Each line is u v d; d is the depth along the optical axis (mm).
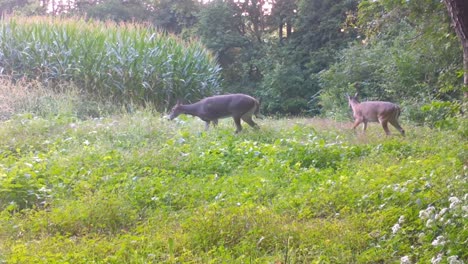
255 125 13602
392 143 11438
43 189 8125
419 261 5574
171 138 11906
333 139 12727
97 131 12117
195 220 6551
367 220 6652
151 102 17938
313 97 28906
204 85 19500
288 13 34156
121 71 18016
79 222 7000
